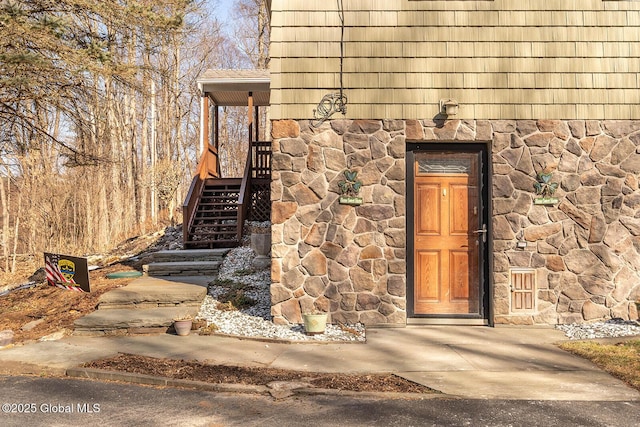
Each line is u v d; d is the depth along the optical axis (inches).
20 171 742.5
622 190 283.7
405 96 283.3
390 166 282.8
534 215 282.7
